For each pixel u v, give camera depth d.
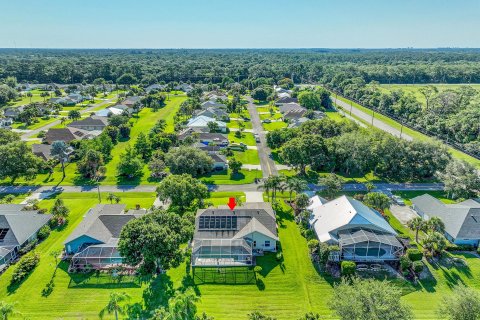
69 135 118.50
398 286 50.84
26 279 51.28
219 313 45.44
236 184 88.25
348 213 60.50
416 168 89.06
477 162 103.62
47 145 107.75
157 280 51.44
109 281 51.09
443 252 58.28
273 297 48.81
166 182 69.88
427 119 134.00
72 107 184.00
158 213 54.31
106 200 78.25
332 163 92.62
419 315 45.38
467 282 52.06
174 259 49.91
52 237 63.06
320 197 74.62
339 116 160.50
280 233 65.00
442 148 90.25
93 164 91.19
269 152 114.69
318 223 63.72
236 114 169.25
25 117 147.38
